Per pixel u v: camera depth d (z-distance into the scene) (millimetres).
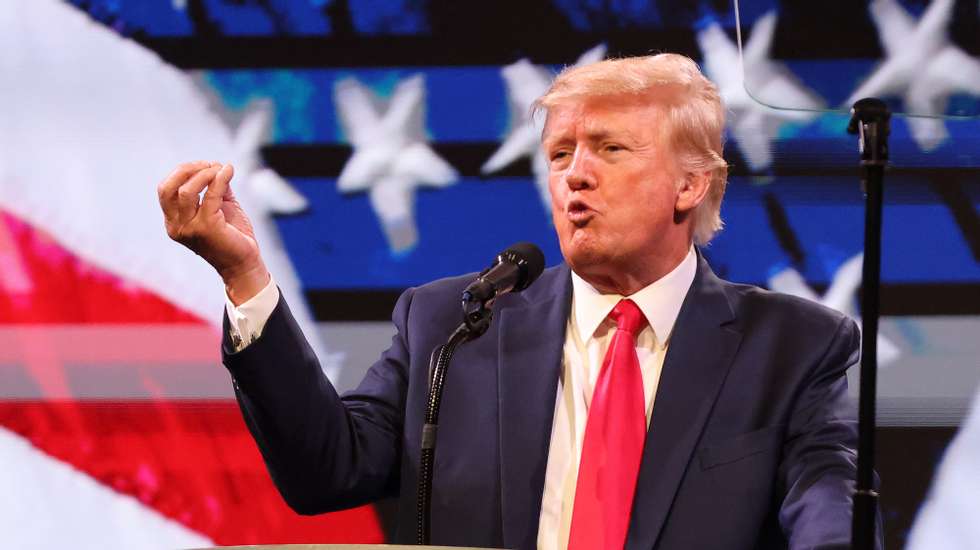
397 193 8969
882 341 8766
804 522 5293
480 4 9000
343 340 8922
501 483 5785
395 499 9016
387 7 9047
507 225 8945
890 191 8820
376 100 9016
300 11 9047
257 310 5547
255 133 9008
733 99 8805
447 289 6527
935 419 8734
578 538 5504
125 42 9086
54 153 9055
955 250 8773
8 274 8984
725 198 8797
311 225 8961
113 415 8961
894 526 8695
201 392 8977
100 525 8914
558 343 6062
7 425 8922
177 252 9047
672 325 6023
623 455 5637
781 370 5891
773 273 8766
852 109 4332
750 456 5680
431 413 5039
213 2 9070
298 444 5754
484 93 8992
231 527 8938
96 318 8992
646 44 8891
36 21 9109
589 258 5770
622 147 5746
